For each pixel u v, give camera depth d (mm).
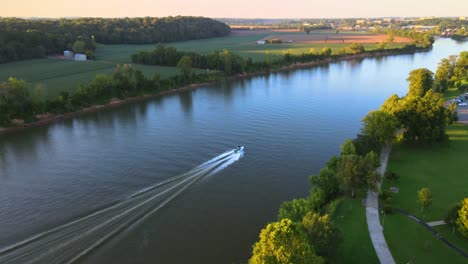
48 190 70875
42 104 123312
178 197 68125
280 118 117562
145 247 53781
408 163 79188
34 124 117000
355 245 51219
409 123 88250
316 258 37406
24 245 53156
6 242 53844
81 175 77562
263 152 89562
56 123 118625
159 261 51000
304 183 73750
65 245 53562
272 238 35906
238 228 58938
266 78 191000
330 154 88125
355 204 62156
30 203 65812
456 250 50031
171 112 127938
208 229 58500
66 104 128125
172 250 53344
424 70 135375
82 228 57969
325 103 135625
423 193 57125
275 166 81562
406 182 70188
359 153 78125
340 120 114812
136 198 67438
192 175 77000
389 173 71750
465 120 108375
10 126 113375
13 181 75250
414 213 59250
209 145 94438
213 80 182750
